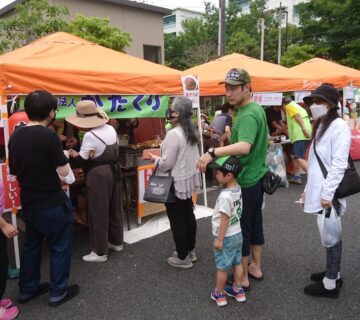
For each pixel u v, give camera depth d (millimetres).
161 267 3680
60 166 2756
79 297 3141
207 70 7414
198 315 2852
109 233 3992
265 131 2949
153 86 4500
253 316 2814
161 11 17422
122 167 4672
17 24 8742
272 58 33281
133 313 2902
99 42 11477
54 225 2828
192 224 3623
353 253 3875
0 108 3311
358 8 20094
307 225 4793
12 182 3400
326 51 21781
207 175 7824
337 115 2811
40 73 3543
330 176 2693
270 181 3053
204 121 8750
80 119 3578
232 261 2895
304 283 3281
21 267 3037
